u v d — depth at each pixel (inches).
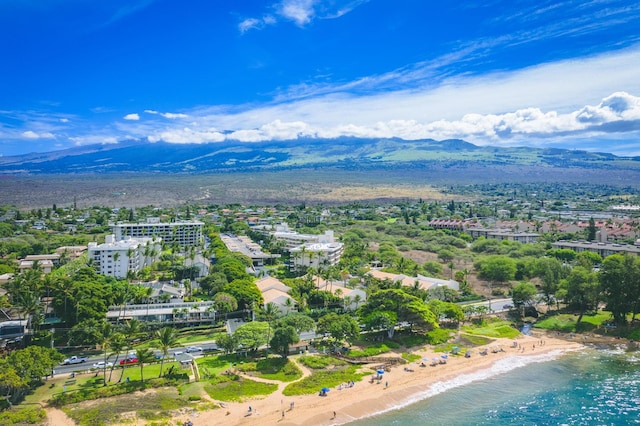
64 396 5132.9
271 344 6363.2
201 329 7618.1
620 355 6998.0
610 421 5093.5
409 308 7268.7
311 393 5595.5
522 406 5442.9
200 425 4820.4
